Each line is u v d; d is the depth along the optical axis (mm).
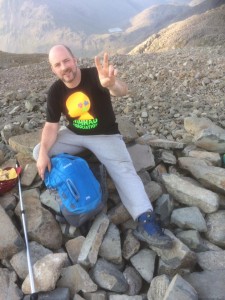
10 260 1493
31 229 1561
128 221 1665
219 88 3090
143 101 2850
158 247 1496
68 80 1527
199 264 1513
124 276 1465
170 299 1281
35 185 1783
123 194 1589
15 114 2738
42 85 3654
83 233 1615
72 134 1696
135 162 1870
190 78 3348
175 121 2492
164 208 1707
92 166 1736
